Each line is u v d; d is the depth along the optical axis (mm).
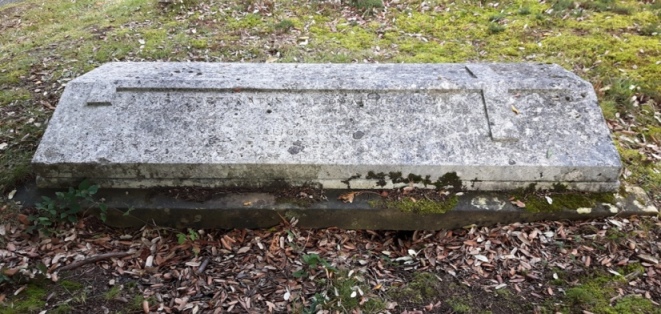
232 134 1356
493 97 1405
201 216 1354
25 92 1958
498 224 1368
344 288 1205
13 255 1270
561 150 1337
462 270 1276
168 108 1398
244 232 1385
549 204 1347
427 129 1366
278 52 2242
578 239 1314
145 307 1159
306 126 1370
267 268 1287
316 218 1362
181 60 2189
